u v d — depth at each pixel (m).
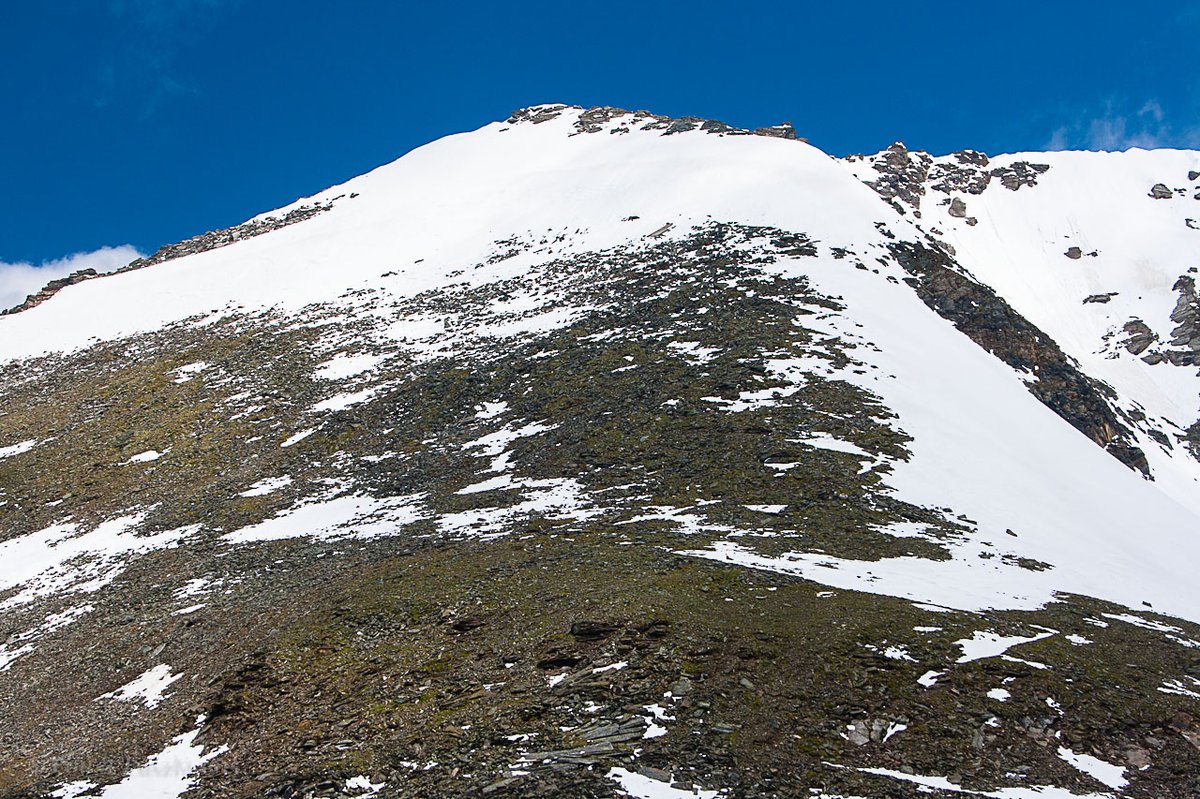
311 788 21.33
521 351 71.56
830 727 21.55
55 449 68.88
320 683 27.14
